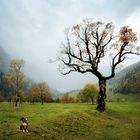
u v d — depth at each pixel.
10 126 25.88
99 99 49.53
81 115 36.97
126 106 76.12
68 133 27.11
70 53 49.72
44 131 25.06
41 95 119.50
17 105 81.50
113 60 49.12
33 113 43.41
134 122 41.22
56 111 46.31
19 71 84.31
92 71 49.66
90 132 28.98
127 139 26.55
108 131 30.38
